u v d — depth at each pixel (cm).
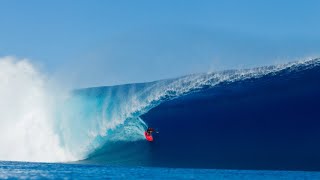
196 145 2856
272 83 3058
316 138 2688
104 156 3062
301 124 2769
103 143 3136
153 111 3131
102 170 2233
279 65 3111
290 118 2823
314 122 2758
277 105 2912
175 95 3173
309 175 2103
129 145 3022
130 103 3191
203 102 3091
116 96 3259
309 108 2834
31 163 2712
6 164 2564
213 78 3192
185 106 3095
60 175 1922
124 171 2189
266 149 2719
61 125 3272
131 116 3144
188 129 2958
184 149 2855
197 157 2800
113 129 3147
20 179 1753
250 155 2719
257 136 2802
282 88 3000
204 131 2923
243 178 1939
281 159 2648
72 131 3231
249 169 2648
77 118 3269
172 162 2825
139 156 2945
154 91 3203
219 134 2883
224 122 2939
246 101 3008
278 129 2791
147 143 2967
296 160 2619
